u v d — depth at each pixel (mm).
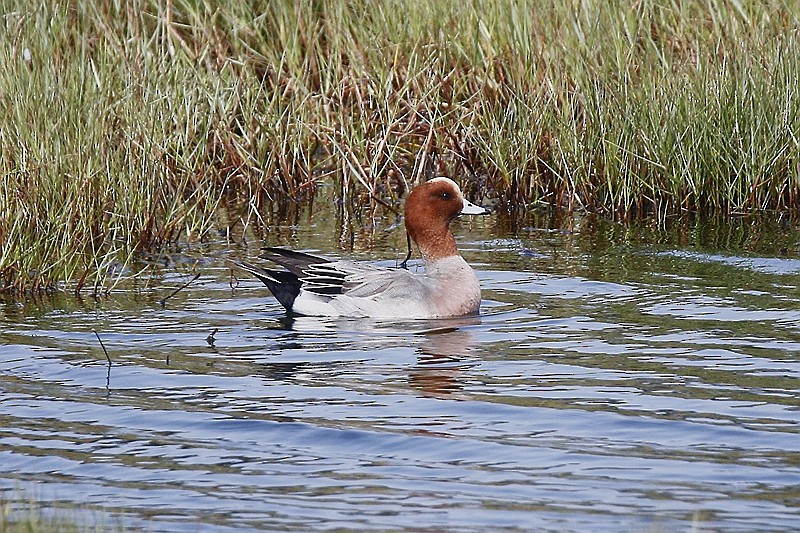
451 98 18922
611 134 17641
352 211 18078
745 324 12211
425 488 8430
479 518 7906
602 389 10336
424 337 12164
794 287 13641
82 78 16812
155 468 8875
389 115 18375
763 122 17281
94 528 7816
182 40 19328
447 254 13352
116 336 12164
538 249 15789
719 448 9000
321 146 19562
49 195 14781
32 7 18844
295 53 19406
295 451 9172
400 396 10289
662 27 19203
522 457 8938
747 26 19125
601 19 18750
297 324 12703
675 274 14375
